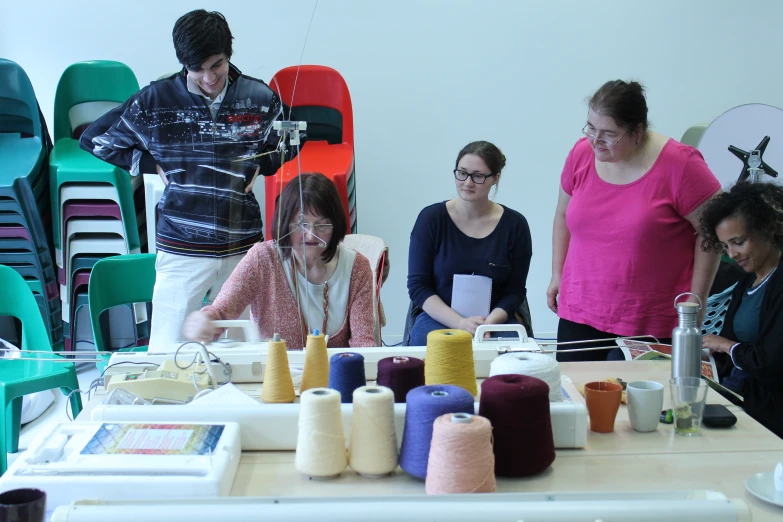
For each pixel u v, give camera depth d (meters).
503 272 2.58
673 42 4.37
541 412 1.37
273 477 1.40
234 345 2.00
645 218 2.26
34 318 2.85
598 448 1.53
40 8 4.21
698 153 2.26
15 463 1.32
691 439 1.57
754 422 1.68
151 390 1.71
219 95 2.78
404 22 4.32
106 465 1.31
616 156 2.19
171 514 1.02
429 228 2.60
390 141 4.44
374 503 1.04
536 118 4.43
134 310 4.06
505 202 4.52
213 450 1.37
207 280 2.91
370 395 1.36
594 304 2.39
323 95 3.74
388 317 4.61
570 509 1.03
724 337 2.27
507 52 4.36
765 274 2.17
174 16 4.27
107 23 4.25
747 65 4.40
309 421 1.37
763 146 3.62
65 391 2.87
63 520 1.01
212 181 2.84
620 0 4.31
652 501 1.05
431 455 1.26
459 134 4.44
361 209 4.51
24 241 3.83
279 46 4.32
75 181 3.79
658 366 2.08
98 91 3.94
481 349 1.97
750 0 4.34
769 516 1.23
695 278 2.31
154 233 3.91
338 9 4.30
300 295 2.11
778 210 2.08
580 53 4.37
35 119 3.87
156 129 2.80
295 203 1.98
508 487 1.34
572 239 2.48
